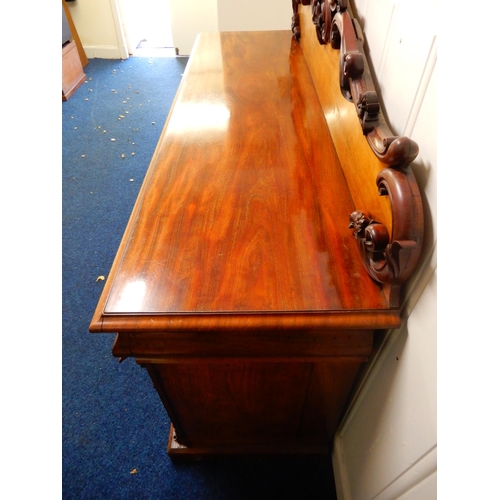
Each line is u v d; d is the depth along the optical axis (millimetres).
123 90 2635
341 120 752
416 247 433
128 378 1203
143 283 554
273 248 600
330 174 748
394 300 512
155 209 675
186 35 2996
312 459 1015
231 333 581
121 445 1058
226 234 625
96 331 519
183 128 883
